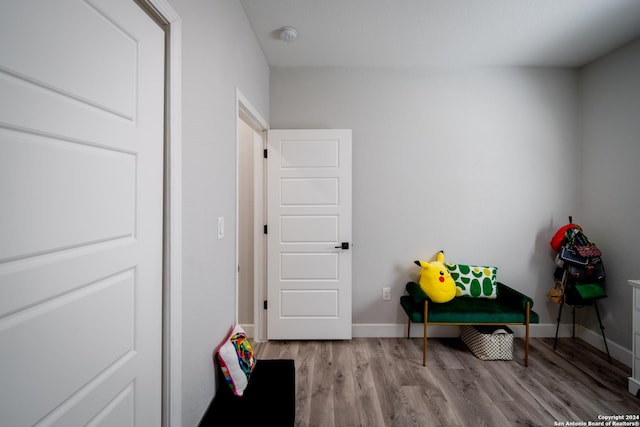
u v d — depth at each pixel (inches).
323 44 92.3
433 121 108.2
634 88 89.2
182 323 42.5
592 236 102.7
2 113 20.1
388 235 109.3
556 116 107.4
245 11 75.2
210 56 52.2
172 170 39.5
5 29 20.1
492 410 69.1
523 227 108.2
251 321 108.3
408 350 98.0
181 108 41.4
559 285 97.7
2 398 20.4
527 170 107.9
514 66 107.0
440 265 99.0
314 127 108.1
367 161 108.9
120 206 31.4
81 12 26.2
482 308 91.0
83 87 26.5
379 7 74.5
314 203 103.0
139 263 34.6
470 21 80.4
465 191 108.5
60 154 24.6
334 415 67.5
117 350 31.3
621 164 93.0
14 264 21.1
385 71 108.0
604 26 82.4
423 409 69.4
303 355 94.7
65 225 25.0
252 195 107.3
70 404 25.7
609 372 84.7
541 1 72.2
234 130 65.6
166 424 39.5
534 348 98.9
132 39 32.9
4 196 20.4
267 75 104.5
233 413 48.9
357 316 109.4
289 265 103.5
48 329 23.7
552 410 69.1
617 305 93.5
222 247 58.8
